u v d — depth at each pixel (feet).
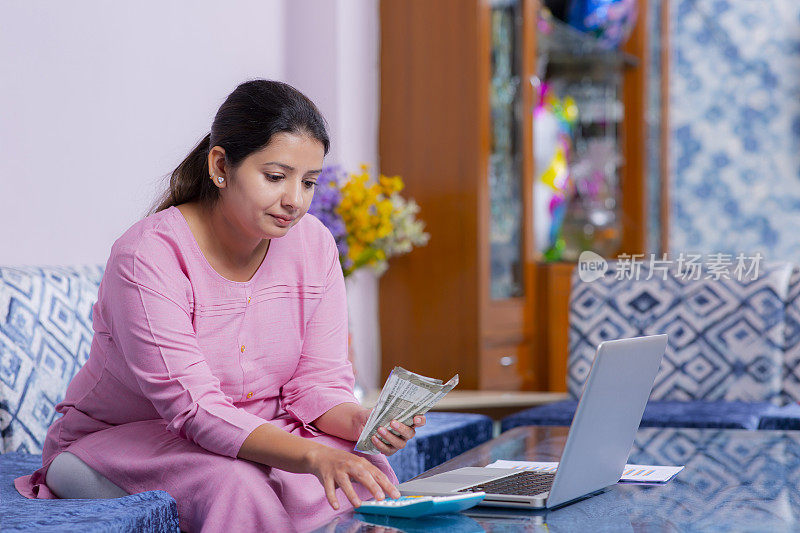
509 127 11.95
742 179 16.16
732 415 7.68
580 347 9.35
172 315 4.84
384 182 9.98
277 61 11.17
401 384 4.40
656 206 15.53
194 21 9.79
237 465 4.60
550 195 13.03
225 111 4.94
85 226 8.45
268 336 5.29
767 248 16.03
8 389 6.52
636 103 14.94
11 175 7.76
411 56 11.71
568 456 4.01
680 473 4.91
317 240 5.63
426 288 11.64
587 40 13.42
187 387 4.75
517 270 12.16
